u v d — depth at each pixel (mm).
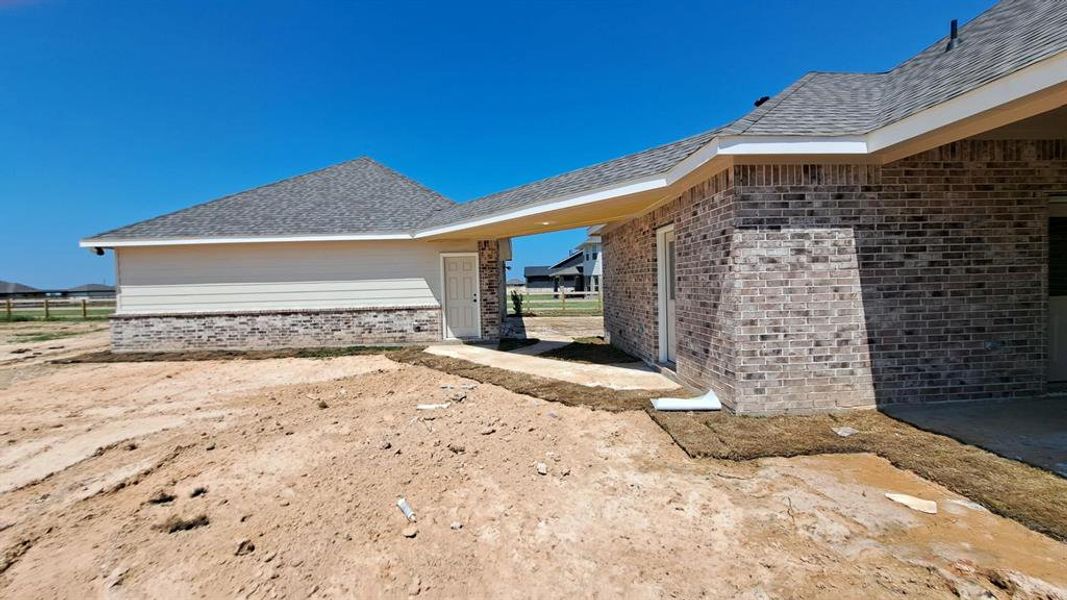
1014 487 3340
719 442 4383
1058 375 5742
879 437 4367
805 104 5879
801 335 5180
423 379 7855
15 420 5863
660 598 2408
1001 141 5266
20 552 2967
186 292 11664
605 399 6082
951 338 5277
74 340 14570
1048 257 5430
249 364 9781
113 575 2719
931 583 2424
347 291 12055
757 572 2570
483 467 4082
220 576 2691
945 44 6133
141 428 5480
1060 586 2350
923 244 5223
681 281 6711
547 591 2500
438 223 11250
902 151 4836
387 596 2502
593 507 3354
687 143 6645
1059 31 3668
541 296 34469
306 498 3604
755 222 5133
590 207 7648
